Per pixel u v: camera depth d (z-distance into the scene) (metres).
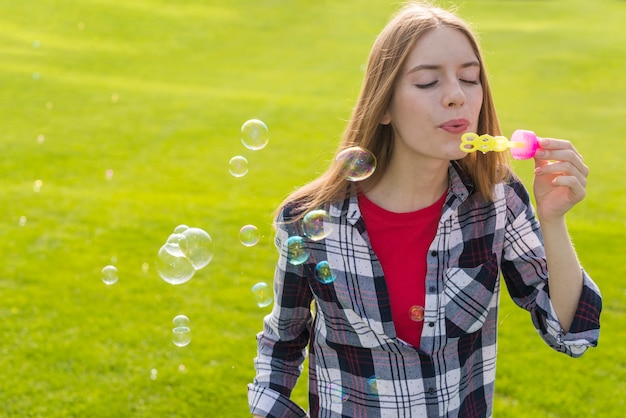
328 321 1.56
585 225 6.36
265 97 13.25
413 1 1.59
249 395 1.65
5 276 5.00
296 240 1.56
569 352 1.50
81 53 16.38
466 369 1.55
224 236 5.93
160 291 4.82
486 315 1.53
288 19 22.27
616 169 8.77
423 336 1.51
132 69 15.48
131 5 21.80
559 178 1.44
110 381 3.68
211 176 7.98
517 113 12.59
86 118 10.75
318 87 14.73
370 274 1.52
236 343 4.11
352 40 20.08
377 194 1.57
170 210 6.62
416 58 1.45
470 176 1.56
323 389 1.60
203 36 19.62
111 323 4.33
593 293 1.51
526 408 3.42
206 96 12.99
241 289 4.88
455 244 1.54
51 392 3.56
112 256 5.45
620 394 3.55
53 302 4.61
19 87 12.41
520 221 1.58
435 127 1.44
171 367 3.82
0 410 3.38
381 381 1.52
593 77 15.41
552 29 20.61
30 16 19.17
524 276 1.59
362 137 1.57
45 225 6.10
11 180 7.50
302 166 8.55
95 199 6.91
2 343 4.03
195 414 3.41
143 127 10.38
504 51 17.86
